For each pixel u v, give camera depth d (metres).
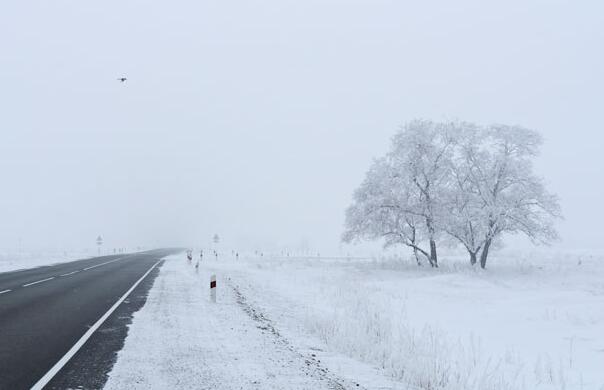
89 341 9.80
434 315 17.80
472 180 37.31
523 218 35.88
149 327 11.38
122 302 15.51
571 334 14.41
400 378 8.24
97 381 7.20
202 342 9.94
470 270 33.47
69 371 7.68
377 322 12.27
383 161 39.91
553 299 21.17
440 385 8.06
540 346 12.93
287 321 13.04
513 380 9.00
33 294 17.25
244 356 8.91
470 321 16.58
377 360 9.29
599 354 12.05
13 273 27.05
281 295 18.94
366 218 38.34
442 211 36.50
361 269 36.12
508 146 37.91
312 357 9.19
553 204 36.25
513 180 37.00
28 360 8.30
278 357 8.96
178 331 10.99
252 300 16.94
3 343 9.54
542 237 40.09
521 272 34.16
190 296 17.36
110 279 23.53
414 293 24.55
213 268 33.50
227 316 13.23
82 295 17.16
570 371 10.41
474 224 36.19
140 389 6.88
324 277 28.66
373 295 22.31
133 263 37.84
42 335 10.32
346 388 7.37
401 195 37.41
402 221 38.50
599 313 17.41
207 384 7.18
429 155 37.69
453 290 25.78
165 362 8.32
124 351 9.02
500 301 22.03
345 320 12.70
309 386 7.32
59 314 13.02
